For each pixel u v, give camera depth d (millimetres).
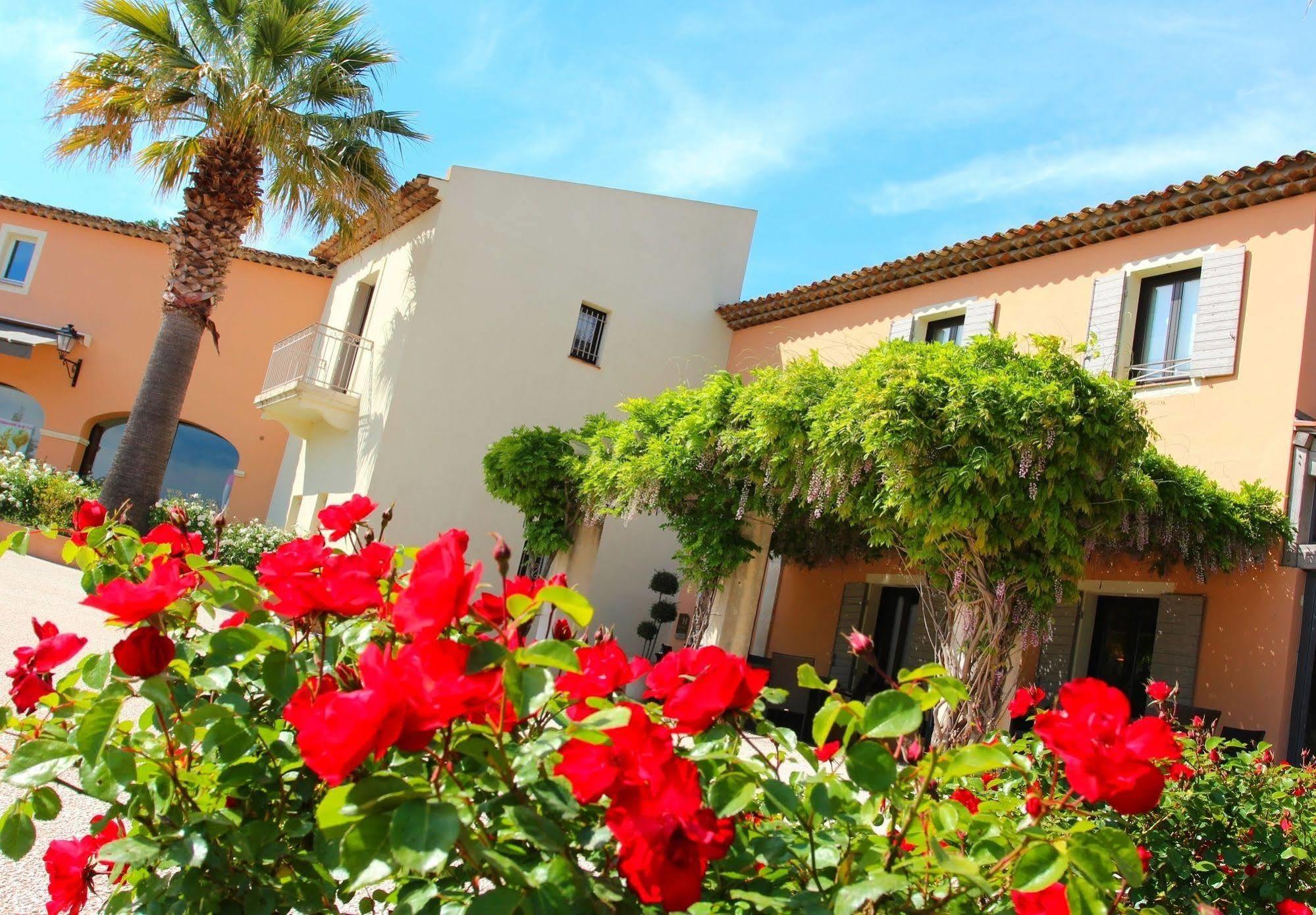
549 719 1549
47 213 17125
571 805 1185
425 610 1066
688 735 1365
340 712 994
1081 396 6070
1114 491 6246
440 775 1159
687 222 14859
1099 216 9438
